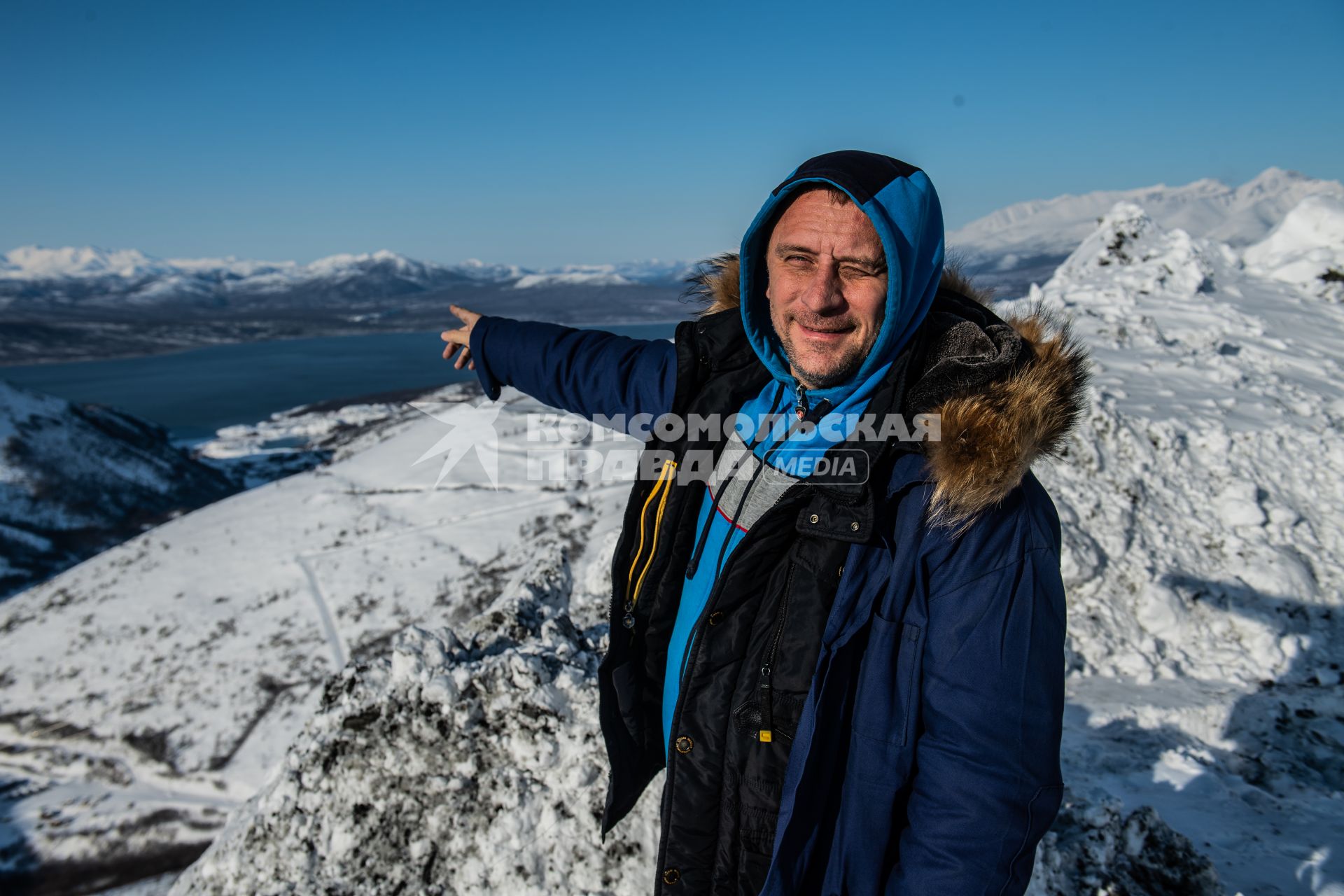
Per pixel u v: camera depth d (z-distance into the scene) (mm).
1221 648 5301
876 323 1255
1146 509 6336
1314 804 3500
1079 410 1312
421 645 2727
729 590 1372
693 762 1447
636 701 1732
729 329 1625
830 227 1210
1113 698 4684
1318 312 12867
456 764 2459
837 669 1307
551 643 2891
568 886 2250
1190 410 7730
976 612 1180
